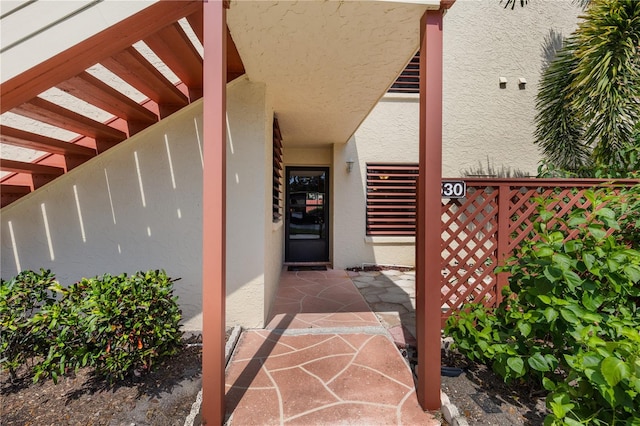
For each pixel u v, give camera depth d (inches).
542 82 214.1
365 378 91.4
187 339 117.0
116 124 122.8
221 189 73.5
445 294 126.0
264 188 129.3
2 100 77.4
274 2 78.4
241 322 128.3
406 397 83.3
